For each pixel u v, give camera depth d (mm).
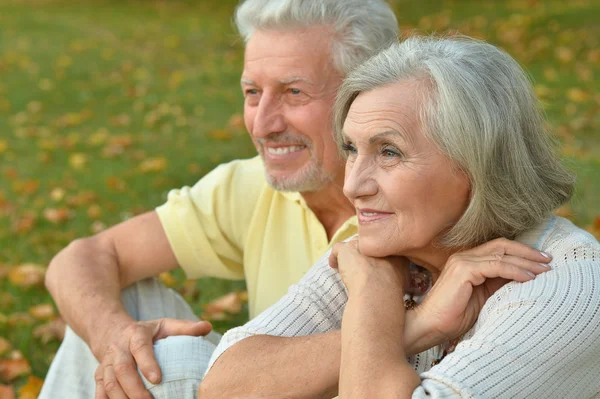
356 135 1962
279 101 2551
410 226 1956
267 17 2506
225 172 2793
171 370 2301
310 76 2492
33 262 4887
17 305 4312
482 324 1840
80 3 17656
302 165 2566
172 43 12609
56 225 5500
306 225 2664
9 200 6062
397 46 2016
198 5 16391
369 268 2014
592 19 10922
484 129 1865
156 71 10680
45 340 3859
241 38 2736
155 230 2783
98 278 2678
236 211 2744
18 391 3488
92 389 2611
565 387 1744
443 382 1657
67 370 2629
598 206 5164
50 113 8797
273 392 1964
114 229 2832
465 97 1862
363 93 1986
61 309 2670
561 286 1782
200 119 8188
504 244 1924
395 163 1935
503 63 1951
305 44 2500
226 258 2834
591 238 1974
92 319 2564
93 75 10570
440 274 2080
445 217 1957
